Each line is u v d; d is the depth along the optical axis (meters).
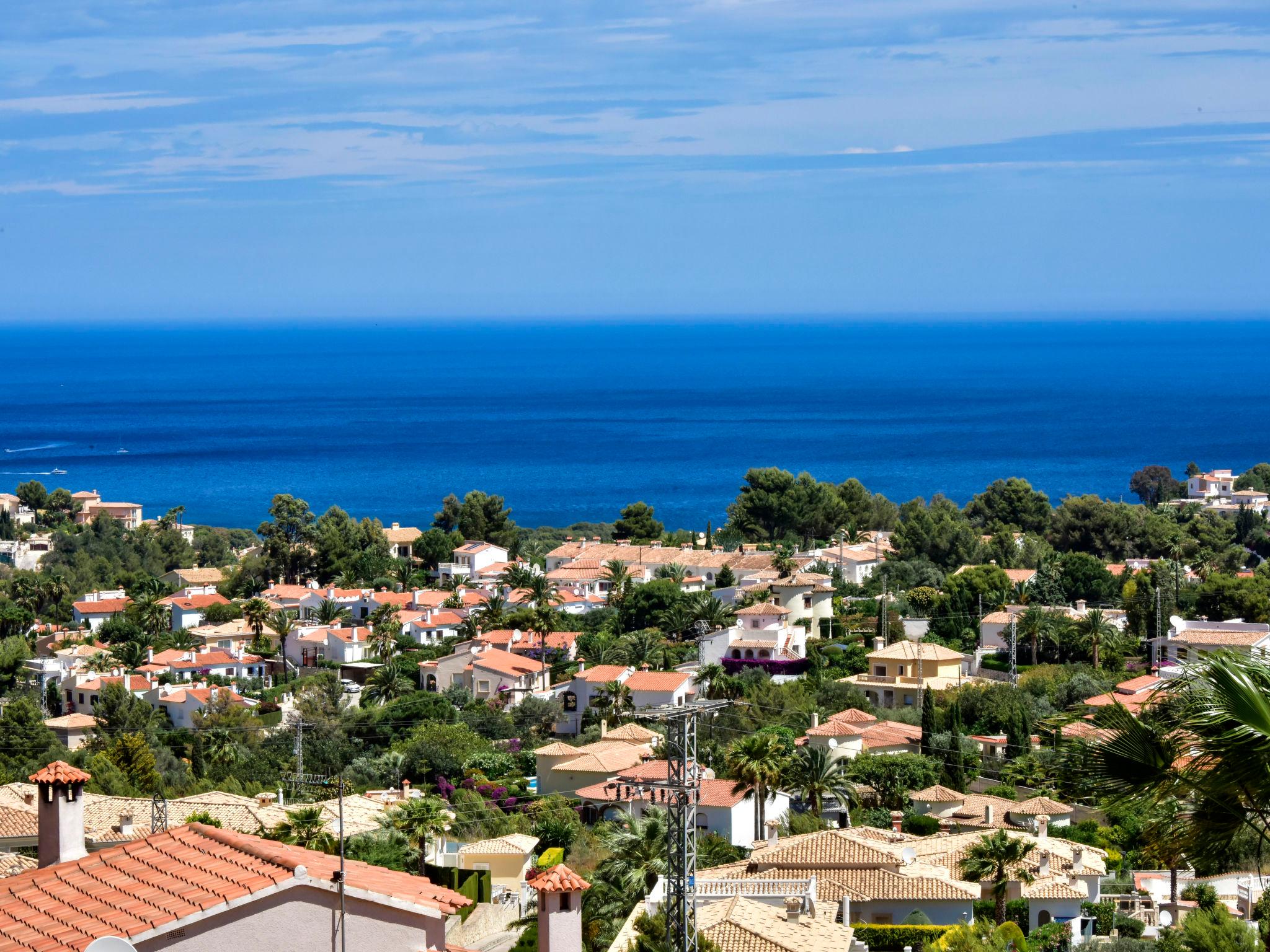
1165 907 86.50
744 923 61.41
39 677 193.62
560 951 31.56
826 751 117.31
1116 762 29.73
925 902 80.44
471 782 130.00
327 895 28.69
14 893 30.88
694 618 191.00
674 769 57.31
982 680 164.88
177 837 32.88
